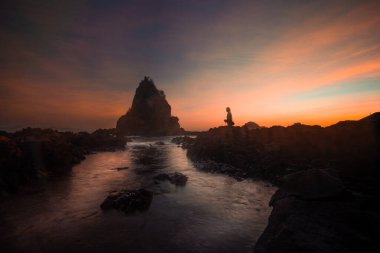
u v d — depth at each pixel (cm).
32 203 1045
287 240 565
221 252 636
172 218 870
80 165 2111
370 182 814
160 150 3494
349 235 534
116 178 1558
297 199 714
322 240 536
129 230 771
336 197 666
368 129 1158
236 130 2395
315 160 1316
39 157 1788
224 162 1934
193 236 727
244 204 1019
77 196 1150
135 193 1078
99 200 1088
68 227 795
